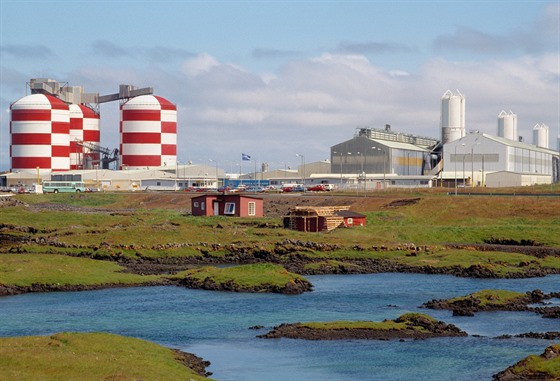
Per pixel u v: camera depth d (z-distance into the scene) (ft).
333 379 229.25
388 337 275.39
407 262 465.06
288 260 485.15
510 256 470.80
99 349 233.76
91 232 554.87
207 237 532.73
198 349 263.08
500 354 252.01
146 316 315.37
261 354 255.70
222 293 371.76
